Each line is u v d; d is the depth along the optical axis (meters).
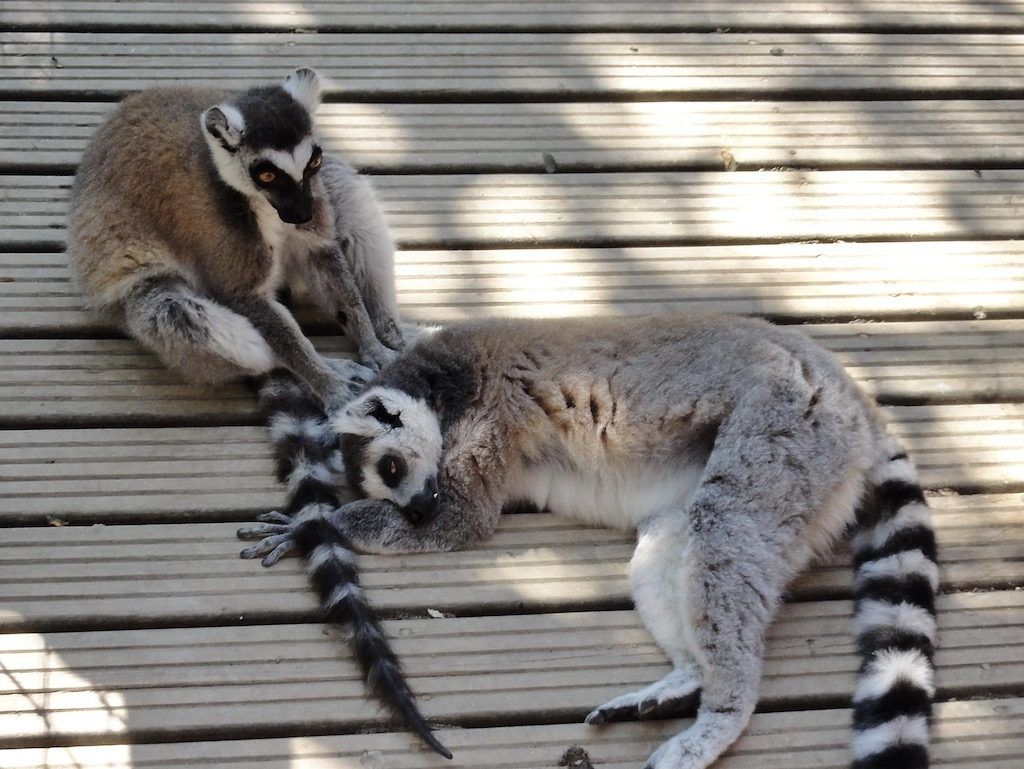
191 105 2.69
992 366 2.66
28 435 2.56
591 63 2.92
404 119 2.85
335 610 2.45
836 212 2.79
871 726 2.39
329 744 2.39
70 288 2.68
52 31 2.90
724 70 2.93
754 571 2.43
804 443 2.47
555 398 2.54
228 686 2.42
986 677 2.45
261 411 2.60
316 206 2.66
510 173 2.81
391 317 2.68
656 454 2.53
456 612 2.47
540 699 2.42
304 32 2.93
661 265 2.74
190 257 2.65
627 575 2.50
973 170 2.85
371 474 2.52
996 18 3.01
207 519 2.52
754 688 2.41
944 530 2.54
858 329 2.69
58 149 2.78
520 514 2.55
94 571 2.47
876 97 2.93
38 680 2.41
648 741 2.40
